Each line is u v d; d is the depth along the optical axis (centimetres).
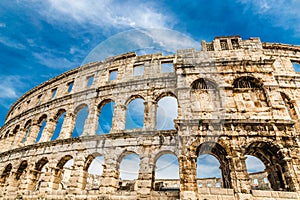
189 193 1591
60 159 2466
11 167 3006
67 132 2766
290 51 2858
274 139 1773
